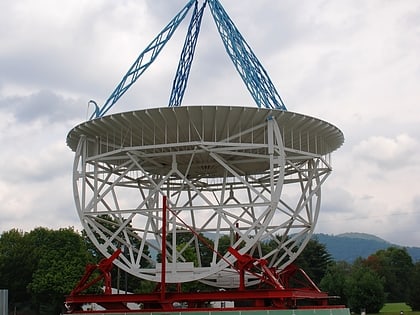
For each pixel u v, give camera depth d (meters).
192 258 98.31
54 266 93.69
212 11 49.69
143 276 43.34
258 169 53.12
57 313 95.88
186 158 48.59
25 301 105.44
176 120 42.34
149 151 47.62
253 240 41.38
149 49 48.75
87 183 46.94
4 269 104.38
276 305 40.00
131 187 51.66
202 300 40.91
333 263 141.25
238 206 41.78
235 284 49.91
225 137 45.47
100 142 46.94
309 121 44.50
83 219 44.75
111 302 42.66
